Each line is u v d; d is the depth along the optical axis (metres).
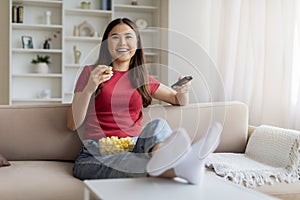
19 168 2.00
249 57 3.44
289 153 2.06
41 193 1.70
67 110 2.32
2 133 2.23
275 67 3.14
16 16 4.57
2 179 1.78
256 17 3.38
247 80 3.45
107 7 4.72
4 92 4.73
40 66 4.62
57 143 2.28
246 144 2.56
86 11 4.63
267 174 1.95
